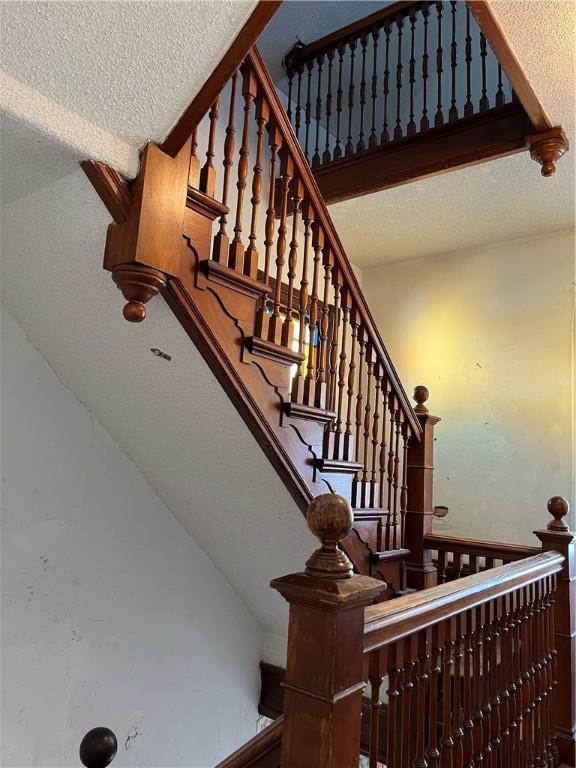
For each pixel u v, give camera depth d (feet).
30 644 6.81
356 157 10.22
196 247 5.08
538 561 6.76
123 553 7.97
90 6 3.46
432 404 12.69
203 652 9.07
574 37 6.01
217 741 9.17
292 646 3.11
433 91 13.33
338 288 7.27
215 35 3.92
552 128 7.75
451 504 12.03
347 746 2.97
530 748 6.31
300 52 12.08
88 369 6.81
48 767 6.87
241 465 6.72
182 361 5.70
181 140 4.66
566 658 7.50
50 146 4.15
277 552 8.07
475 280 12.63
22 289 6.27
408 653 3.98
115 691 7.72
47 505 7.09
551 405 11.17
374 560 7.93
